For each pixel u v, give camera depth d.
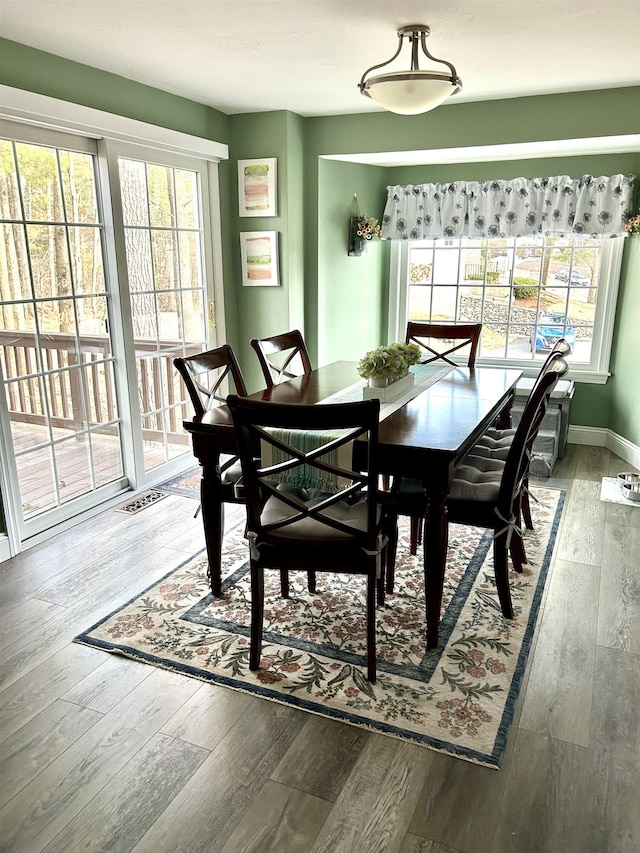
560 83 3.43
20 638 2.37
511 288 4.99
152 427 3.97
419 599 2.67
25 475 3.14
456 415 2.58
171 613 2.54
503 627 2.45
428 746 1.84
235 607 2.60
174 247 3.97
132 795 1.68
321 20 2.54
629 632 2.41
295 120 4.22
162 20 2.54
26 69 2.86
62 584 2.77
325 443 2.26
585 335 4.81
